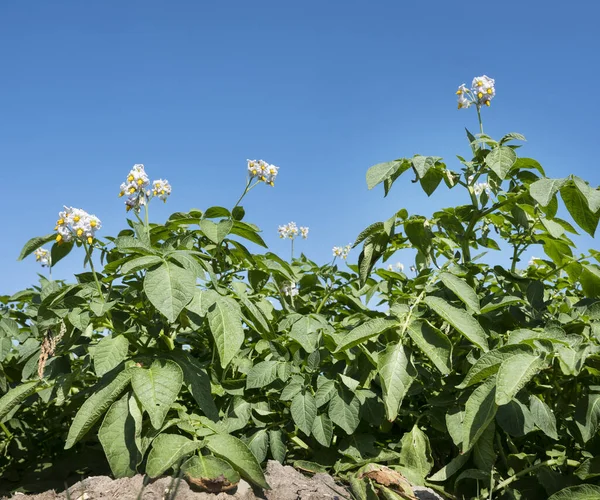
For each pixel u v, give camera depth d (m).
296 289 1.14
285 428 0.90
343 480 0.78
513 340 0.74
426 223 0.98
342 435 0.89
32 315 1.13
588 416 0.76
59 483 0.88
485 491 0.77
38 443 1.04
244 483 0.69
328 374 0.91
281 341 0.97
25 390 0.80
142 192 0.89
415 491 0.75
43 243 0.84
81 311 0.76
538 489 0.78
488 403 0.68
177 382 0.71
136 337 0.80
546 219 0.94
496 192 0.95
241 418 0.84
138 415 0.71
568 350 0.70
